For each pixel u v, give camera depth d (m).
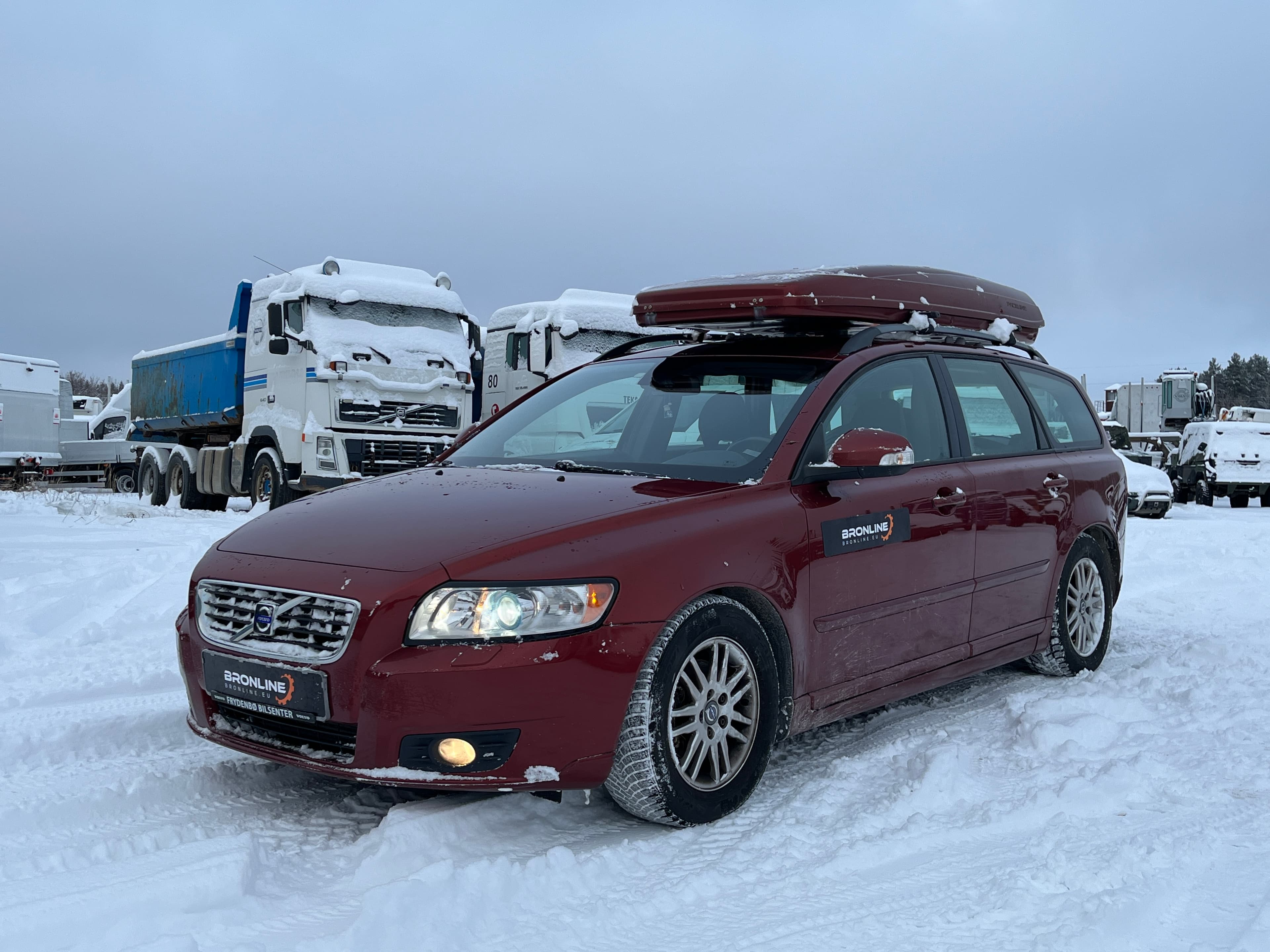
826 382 4.05
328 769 3.04
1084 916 2.57
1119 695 4.72
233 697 3.24
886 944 2.50
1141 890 2.69
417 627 2.98
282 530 3.52
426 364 14.23
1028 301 5.41
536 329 15.04
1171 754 3.87
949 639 4.34
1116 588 5.62
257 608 3.21
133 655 5.61
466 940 2.51
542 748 3.01
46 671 5.24
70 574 7.66
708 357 4.48
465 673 2.94
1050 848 3.02
